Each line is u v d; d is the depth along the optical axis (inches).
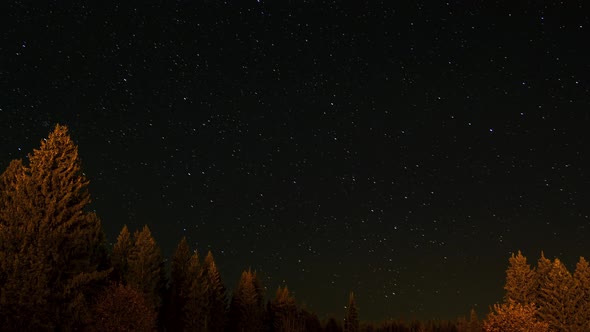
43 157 922.7
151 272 1873.8
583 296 1760.6
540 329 1512.1
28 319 823.1
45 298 852.0
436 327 3558.1
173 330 2058.3
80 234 933.2
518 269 1926.7
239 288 2522.1
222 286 2352.4
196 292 2015.3
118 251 1898.4
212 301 2206.0
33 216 887.1
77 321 910.4
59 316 885.8
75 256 951.0
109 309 1052.5
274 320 2736.2
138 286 1749.5
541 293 1827.0
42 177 917.2
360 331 3211.1
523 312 1561.3
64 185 926.4
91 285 1061.1
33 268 840.9
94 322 1002.7
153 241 1925.4
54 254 887.1
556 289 1785.2
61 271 906.7
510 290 1914.4
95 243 1669.5
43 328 834.2
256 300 2474.2
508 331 1519.4
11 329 810.8
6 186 939.3
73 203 951.6
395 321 3624.5
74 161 950.4
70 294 911.7
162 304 1987.0
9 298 819.4
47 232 893.8
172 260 2176.4
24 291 823.7
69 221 919.7
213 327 2191.2
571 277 1788.9
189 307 1985.7
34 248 856.9
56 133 940.6
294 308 2765.7
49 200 904.9
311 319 3034.0
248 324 2401.6
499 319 1563.7
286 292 2778.1
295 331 2559.1
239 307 2456.9
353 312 3112.7
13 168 1050.7
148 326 1100.5
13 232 860.6
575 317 1731.1
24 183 902.4
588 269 1784.0
